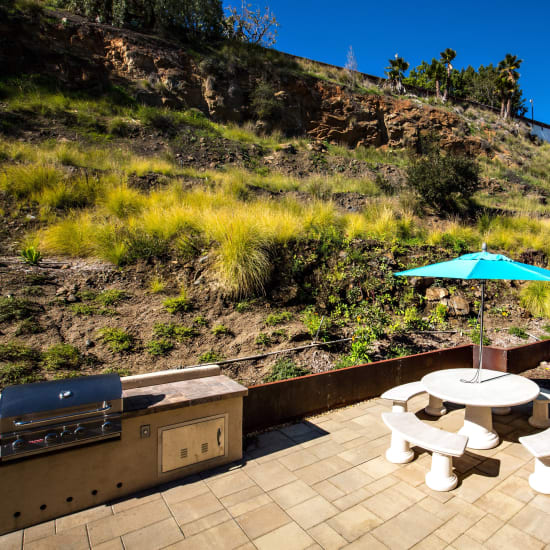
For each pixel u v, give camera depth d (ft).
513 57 103.14
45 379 14.23
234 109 63.62
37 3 57.21
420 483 11.70
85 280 21.70
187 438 11.78
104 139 46.03
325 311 23.80
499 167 73.00
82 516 9.95
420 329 24.98
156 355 17.24
